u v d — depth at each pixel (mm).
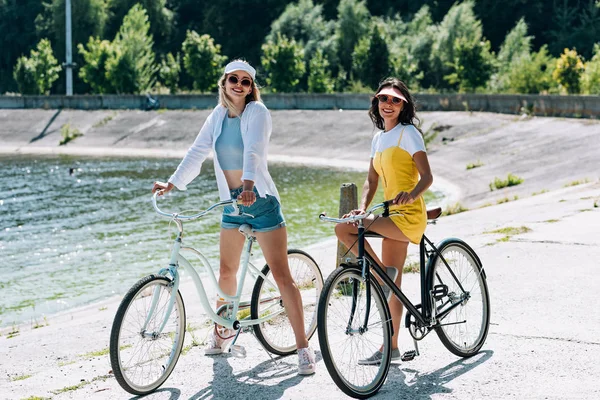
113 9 104438
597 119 36688
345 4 79938
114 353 5020
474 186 29641
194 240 19250
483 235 11508
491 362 5688
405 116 5598
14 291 14469
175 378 5551
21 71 78375
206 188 32531
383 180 5707
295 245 18281
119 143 56000
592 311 6988
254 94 5645
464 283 5934
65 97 65688
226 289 5910
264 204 5516
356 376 5176
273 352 6031
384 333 5215
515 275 8586
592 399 4914
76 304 13266
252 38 100312
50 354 7391
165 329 6898
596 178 24547
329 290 4965
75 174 39781
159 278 5277
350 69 78938
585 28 82438
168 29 104125
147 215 24969
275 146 48125
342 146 45250
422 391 5141
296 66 62000
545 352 5867
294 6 91875
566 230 11477
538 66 51312
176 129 55750
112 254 18156
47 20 104375
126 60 72312
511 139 37000
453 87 70688
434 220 5773
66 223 23719
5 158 50750
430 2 91062
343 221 5133
